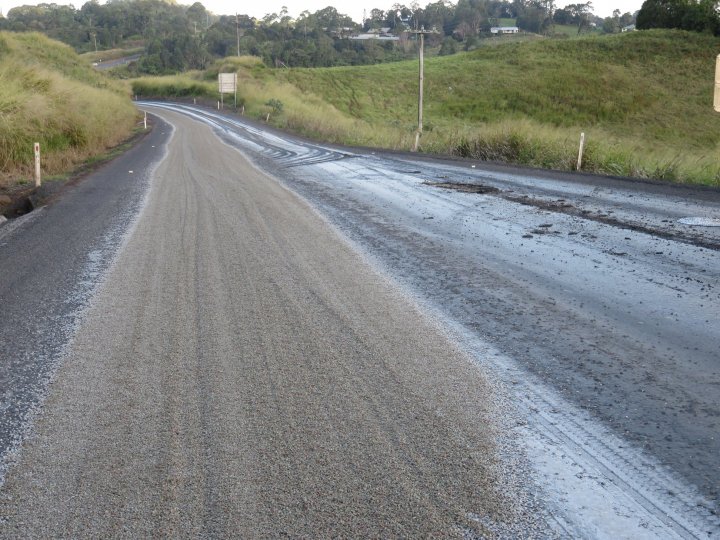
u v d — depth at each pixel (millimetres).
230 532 2773
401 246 8328
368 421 3738
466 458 3322
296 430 3650
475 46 144125
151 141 30125
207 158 21484
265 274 7008
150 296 6297
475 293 6258
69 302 6184
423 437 3543
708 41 76875
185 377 4422
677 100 62438
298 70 83562
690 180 14758
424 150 26250
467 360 4617
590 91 65375
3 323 5660
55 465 3350
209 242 8586
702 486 3057
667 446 3414
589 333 5121
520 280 6707
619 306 5801
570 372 4383
